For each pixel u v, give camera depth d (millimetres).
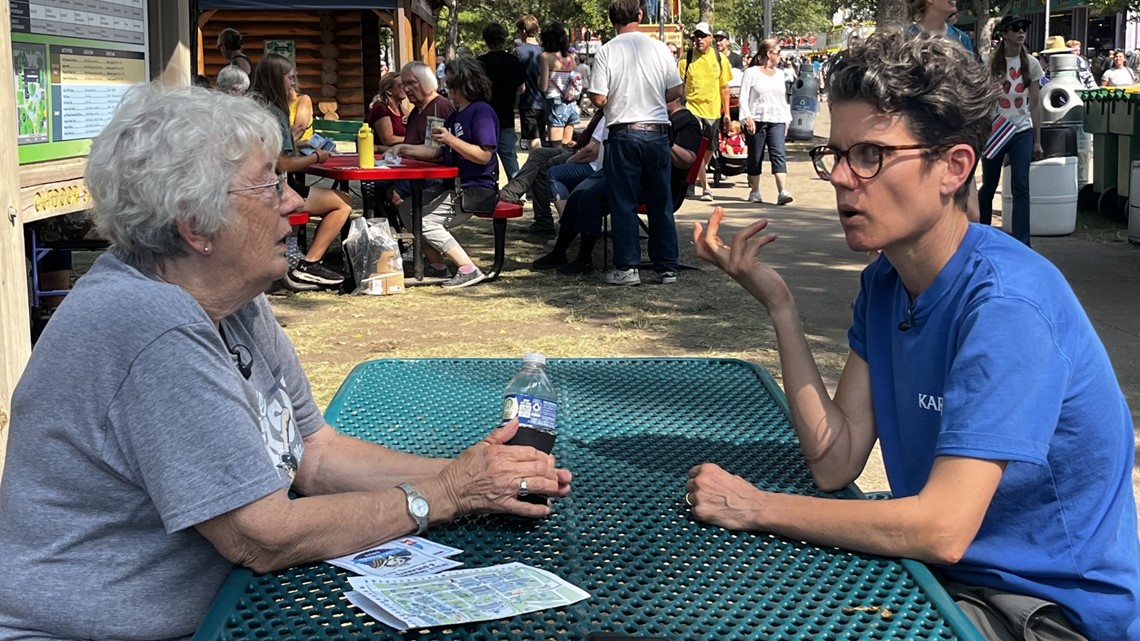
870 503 1919
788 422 2717
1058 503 1969
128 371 1803
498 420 2740
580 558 1921
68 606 1870
